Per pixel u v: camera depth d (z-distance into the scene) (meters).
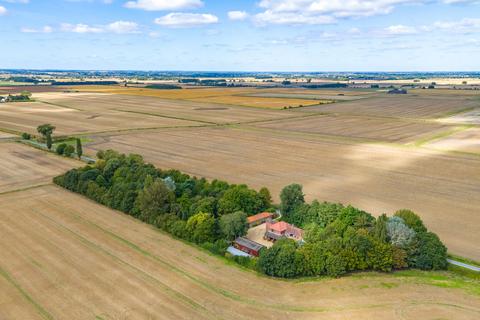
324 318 39.41
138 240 57.28
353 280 47.06
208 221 57.09
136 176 76.00
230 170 96.19
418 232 52.38
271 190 80.94
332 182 86.00
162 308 41.03
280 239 53.22
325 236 52.84
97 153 106.38
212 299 42.75
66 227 61.50
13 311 40.44
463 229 61.28
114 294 43.50
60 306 41.31
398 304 41.84
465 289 44.84
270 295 43.66
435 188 81.50
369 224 54.38
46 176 90.06
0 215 66.12
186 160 106.44
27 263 50.12
